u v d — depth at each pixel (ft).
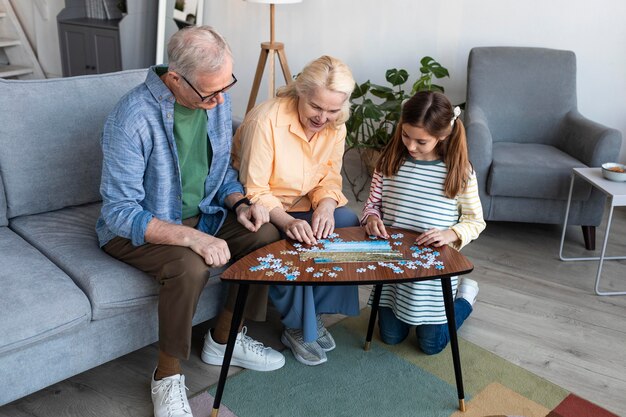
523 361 7.09
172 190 6.23
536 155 10.03
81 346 5.85
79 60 15.62
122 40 14.62
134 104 5.78
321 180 7.24
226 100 6.57
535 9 11.57
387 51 13.25
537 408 6.32
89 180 7.36
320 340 7.16
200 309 6.68
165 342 5.84
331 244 6.11
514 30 11.85
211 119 6.43
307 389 6.52
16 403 6.21
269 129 6.62
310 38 14.25
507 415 6.20
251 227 6.39
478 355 7.15
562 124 10.77
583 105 11.84
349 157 13.78
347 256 5.81
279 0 11.89
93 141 7.27
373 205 7.03
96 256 6.28
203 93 5.58
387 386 6.60
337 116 6.48
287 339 7.12
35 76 16.33
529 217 9.81
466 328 7.70
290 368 6.85
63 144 7.09
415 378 6.73
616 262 9.52
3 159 6.80
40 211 7.17
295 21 14.35
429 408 6.29
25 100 6.86
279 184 6.93
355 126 11.66
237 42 15.57
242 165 6.86
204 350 6.83
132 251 6.08
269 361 6.77
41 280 5.72
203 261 5.76
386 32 13.14
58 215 7.17
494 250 9.78
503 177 9.54
